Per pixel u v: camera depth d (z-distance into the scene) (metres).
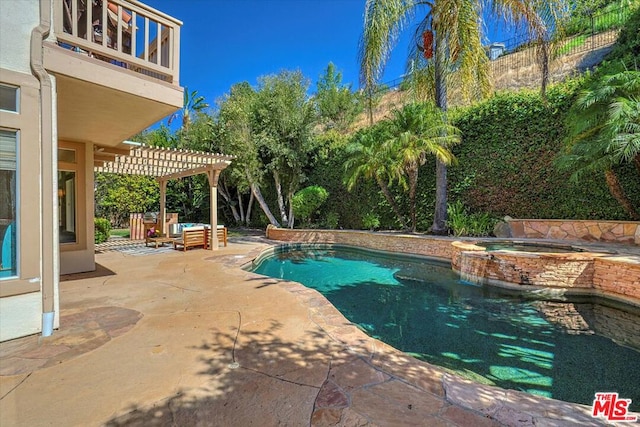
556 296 5.76
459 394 2.23
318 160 15.61
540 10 8.47
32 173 3.28
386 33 10.00
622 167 7.98
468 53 8.78
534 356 3.52
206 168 10.33
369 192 13.41
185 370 2.54
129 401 2.13
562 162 7.64
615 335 4.07
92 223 6.72
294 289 5.07
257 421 1.93
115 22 5.36
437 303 5.46
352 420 1.92
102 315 3.85
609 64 7.52
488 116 10.36
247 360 2.71
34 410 2.04
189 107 25.61
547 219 9.06
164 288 5.14
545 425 1.90
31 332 3.23
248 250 9.69
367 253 10.91
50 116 3.41
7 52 3.15
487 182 10.37
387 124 11.11
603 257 5.53
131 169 11.66
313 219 15.49
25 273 3.21
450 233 10.30
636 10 8.85
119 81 3.97
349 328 3.44
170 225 12.43
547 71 8.78
